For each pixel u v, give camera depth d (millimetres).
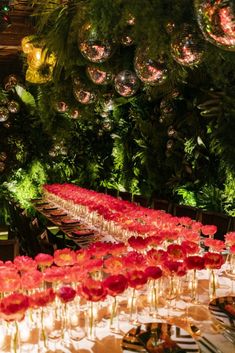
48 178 9570
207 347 1645
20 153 9297
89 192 6203
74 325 1836
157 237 2600
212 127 6309
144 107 8477
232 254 2650
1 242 3275
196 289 2193
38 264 2131
